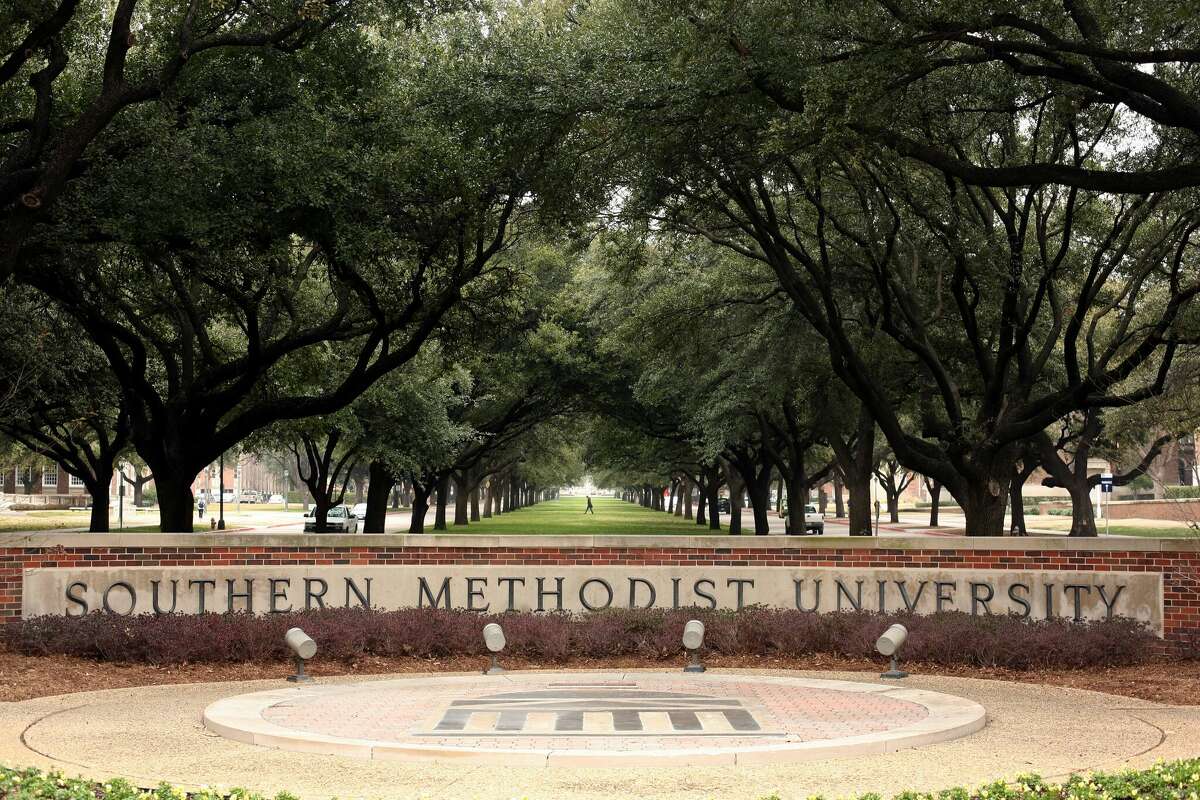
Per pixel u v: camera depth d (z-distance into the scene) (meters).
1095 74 15.59
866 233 24.58
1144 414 27.48
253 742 9.24
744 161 20.30
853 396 33.97
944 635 14.20
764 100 18.00
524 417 48.41
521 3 22.31
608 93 18.42
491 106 19.53
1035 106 20.25
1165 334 21.42
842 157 20.22
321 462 45.66
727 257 28.91
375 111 19.48
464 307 25.31
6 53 16.89
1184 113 13.98
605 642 14.66
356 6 18.61
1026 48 14.48
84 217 17.44
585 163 20.58
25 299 25.84
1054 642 13.96
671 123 18.72
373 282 23.41
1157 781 7.20
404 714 10.29
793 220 25.98
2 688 12.38
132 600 16.17
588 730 9.47
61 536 16.19
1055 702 11.62
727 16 15.86
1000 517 23.95
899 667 13.98
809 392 34.53
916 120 18.59
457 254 22.00
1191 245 22.88
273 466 146.88
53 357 26.81
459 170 19.22
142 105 17.97
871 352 28.25
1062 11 15.28
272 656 14.30
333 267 21.45
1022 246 23.03
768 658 14.59
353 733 9.39
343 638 14.33
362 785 7.82
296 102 18.67
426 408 38.78
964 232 22.41
